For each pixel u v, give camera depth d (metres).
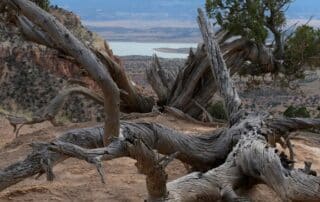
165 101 16.47
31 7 5.61
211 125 14.00
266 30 16.06
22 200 6.98
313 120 8.16
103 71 5.91
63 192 7.31
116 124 6.24
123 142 5.34
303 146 10.67
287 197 6.05
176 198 6.01
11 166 5.57
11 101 32.31
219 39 16.25
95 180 7.90
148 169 5.46
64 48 5.84
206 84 16.16
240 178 6.99
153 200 5.81
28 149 9.91
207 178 6.63
